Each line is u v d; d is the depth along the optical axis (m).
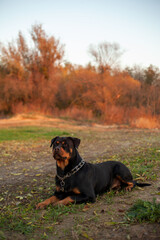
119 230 3.03
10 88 30.45
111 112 24.81
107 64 30.22
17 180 6.00
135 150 8.87
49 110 29.80
